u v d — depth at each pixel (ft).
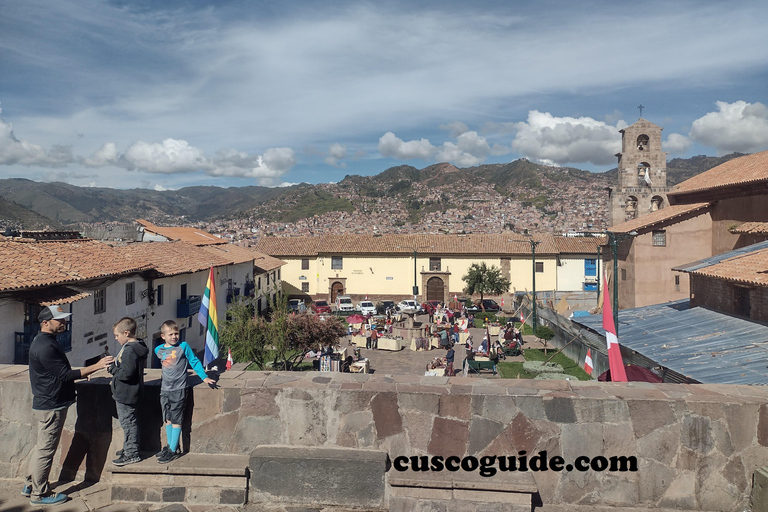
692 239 112.98
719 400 15.98
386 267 206.49
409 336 127.54
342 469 16.14
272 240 218.59
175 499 16.37
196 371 17.84
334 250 207.82
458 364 106.32
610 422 16.19
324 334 85.30
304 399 17.19
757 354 57.16
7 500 16.69
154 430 17.95
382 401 16.85
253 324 81.30
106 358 17.58
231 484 16.29
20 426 18.21
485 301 185.16
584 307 167.02
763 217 94.48
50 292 60.34
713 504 15.92
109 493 17.10
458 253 200.75
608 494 16.20
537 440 16.33
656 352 63.77
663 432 16.06
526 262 198.59
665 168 149.69
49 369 16.47
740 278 67.77
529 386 17.24
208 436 17.53
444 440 16.53
